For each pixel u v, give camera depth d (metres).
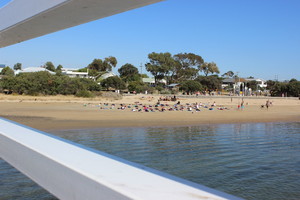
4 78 55.34
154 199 0.64
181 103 58.22
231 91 107.31
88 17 1.24
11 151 1.35
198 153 13.94
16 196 6.85
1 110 36.19
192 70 113.56
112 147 15.30
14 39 1.81
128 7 1.09
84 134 20.48
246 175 10.11
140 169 0.88
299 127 26.58
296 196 8.02
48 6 1.16
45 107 41.50
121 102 56.16
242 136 20.27
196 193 0.68
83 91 58.38
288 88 91.88
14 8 1.44
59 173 0.95
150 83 112.94
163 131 22.58
